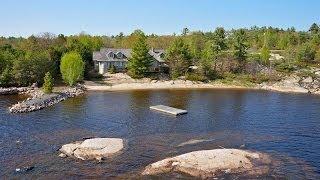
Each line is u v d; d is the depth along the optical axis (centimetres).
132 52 11994
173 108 7438
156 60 13288
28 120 6153
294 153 4616
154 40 19300
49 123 5994
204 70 12450
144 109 7488
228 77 12550
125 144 4819
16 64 9756
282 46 18638
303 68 13662
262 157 4375
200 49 16188
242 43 13712
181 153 4528
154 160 4247
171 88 11069
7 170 3850
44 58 10269
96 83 11175
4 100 8069
